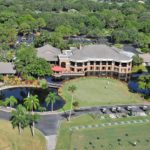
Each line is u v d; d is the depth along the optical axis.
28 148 143.00
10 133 148.62
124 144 148.00
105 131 157.75
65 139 149.38
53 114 171.88
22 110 152.25
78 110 177.75
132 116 173.00
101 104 186.00
